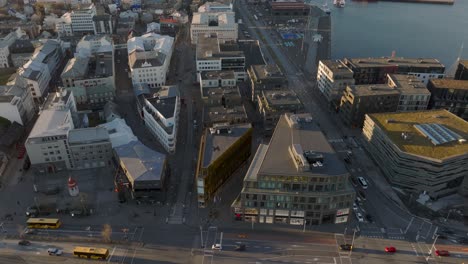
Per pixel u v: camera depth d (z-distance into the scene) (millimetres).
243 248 163875
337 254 161875
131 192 190250
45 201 189500
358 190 197750
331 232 173250
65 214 182375
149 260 158500
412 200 192125
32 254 161000
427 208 188125
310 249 164375
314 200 169625
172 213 183250
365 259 159625
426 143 198375
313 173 166125
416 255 161750
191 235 171125
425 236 171250
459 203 193000
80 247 160875
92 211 183625
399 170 195750
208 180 181500
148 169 187875
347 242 167875
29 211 181250
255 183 170375
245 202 173750
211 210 185250
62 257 159875
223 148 194375
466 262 158750
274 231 174125
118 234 171125
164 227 175250
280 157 177000
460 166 192750
